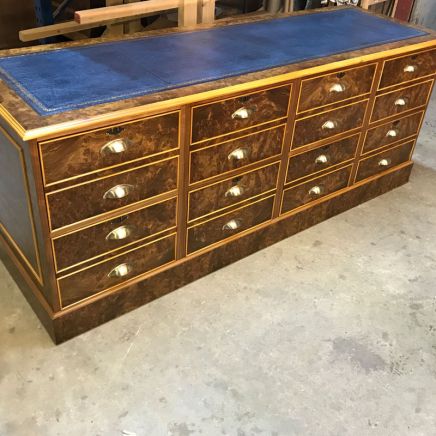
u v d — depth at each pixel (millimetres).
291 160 2018
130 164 1517
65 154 1357
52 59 1685
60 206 1433
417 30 2318
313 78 1852
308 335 1772
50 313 1614
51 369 1587
